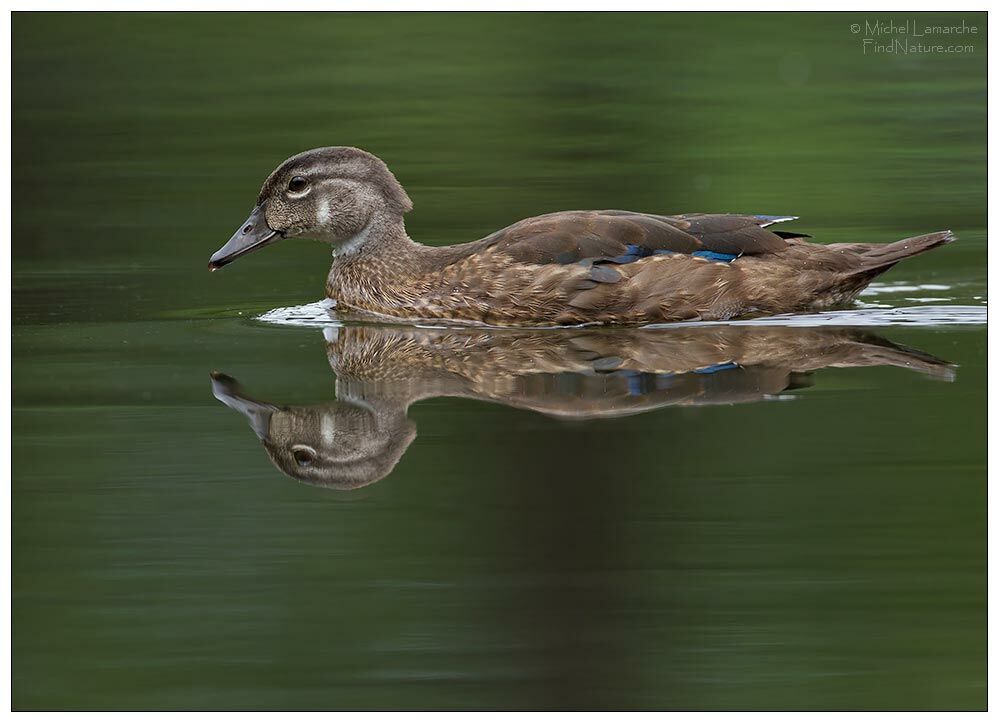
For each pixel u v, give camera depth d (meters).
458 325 16.98
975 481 12.23
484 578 11.10
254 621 10.59
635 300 16.55
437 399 14.08
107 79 28.89
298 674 10.05
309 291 18.88
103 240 20.89
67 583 11.02
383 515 12.00
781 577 11.00
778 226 20.70
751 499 12.00
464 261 17.09
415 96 27.83
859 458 12.63
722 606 10.74
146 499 12.22
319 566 11.26
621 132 25.77
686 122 26.11
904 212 21.44
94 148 25.31
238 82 28.75
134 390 14.55
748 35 30.81
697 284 16.59
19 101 27.69
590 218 17.05
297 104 27.50
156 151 25.11
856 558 11.20
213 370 15.19
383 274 17.64
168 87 28.44
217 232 21.25
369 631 10.45
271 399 14.19
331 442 13.19
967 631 10.40
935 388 14.17
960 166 23.78
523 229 17.12
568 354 15.48
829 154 24.39
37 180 23.73
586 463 12.58
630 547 11.29
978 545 11.37
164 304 18.02
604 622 10.47
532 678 10.05
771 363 15.04
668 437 12.99
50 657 10.17
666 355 15.32
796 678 9.97
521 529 11.73
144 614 10.69
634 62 29.42
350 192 17.77
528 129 26.00
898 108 26.62
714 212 21.38
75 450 13.06
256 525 11.80
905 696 9.82
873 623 10.51
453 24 32.25
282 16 32.62
